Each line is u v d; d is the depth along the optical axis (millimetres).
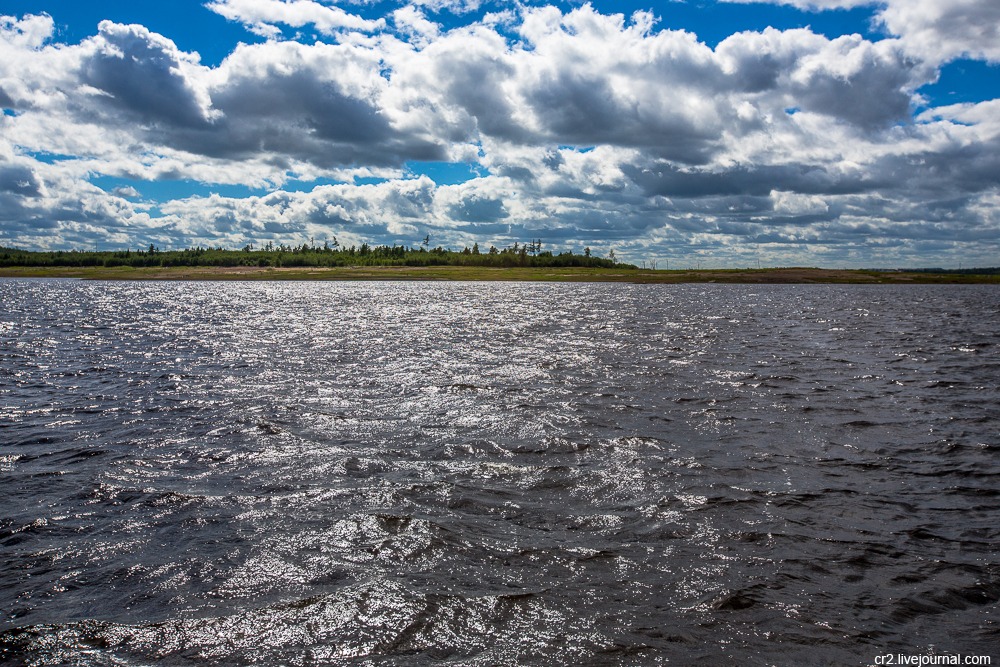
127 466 16312
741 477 15625
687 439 19062
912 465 16719
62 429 20016
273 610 9484
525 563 11039
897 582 10516
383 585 10227
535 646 8656
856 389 27094
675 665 8273
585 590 10148
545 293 134250
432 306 88688
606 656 8445
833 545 11844
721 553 11477
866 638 8922
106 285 165125
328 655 8445
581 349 41094
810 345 43719
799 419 21641
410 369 32406
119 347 41281
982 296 134250
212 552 11375
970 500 14203
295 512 13219
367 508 13422
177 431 19781
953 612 9648
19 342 43469
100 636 8820
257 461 16766
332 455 17250
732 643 8758
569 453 17562
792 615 9484
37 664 8219
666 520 12930
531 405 23734
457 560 11125
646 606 9688
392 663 8281
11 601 9719
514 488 14781
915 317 72875
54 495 14203
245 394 25688
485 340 46312
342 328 55312
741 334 51312
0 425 20484
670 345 43469
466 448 18000
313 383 28234
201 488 14680
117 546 11625
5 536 12023
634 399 24875
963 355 38625
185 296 114062
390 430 20016
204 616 9328
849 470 16250
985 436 19547
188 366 33156
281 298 108812
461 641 8766
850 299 118625
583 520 12938
